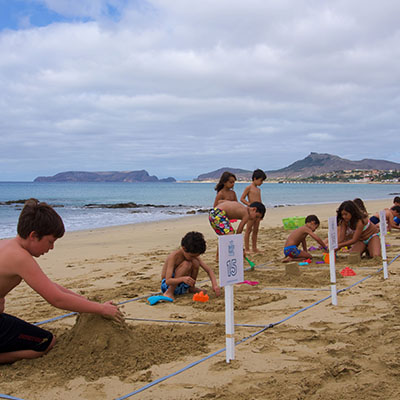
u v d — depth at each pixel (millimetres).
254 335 3625
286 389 2578
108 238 12414
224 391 2586
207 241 11141
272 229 13781
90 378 2838
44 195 53938
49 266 7930
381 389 2549
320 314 4199
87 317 3320
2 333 3078
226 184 8156
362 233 7684
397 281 5551
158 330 3826
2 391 2693
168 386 2693
